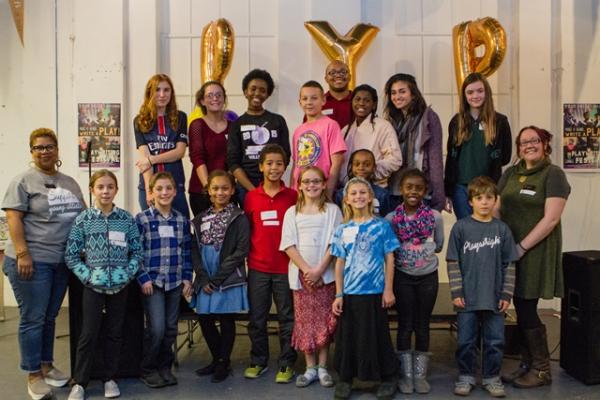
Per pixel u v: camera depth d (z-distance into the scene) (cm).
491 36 388
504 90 463
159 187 293
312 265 288
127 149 451
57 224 281
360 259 275
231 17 458
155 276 289
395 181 312
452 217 459
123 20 443
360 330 271
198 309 296
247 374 304
